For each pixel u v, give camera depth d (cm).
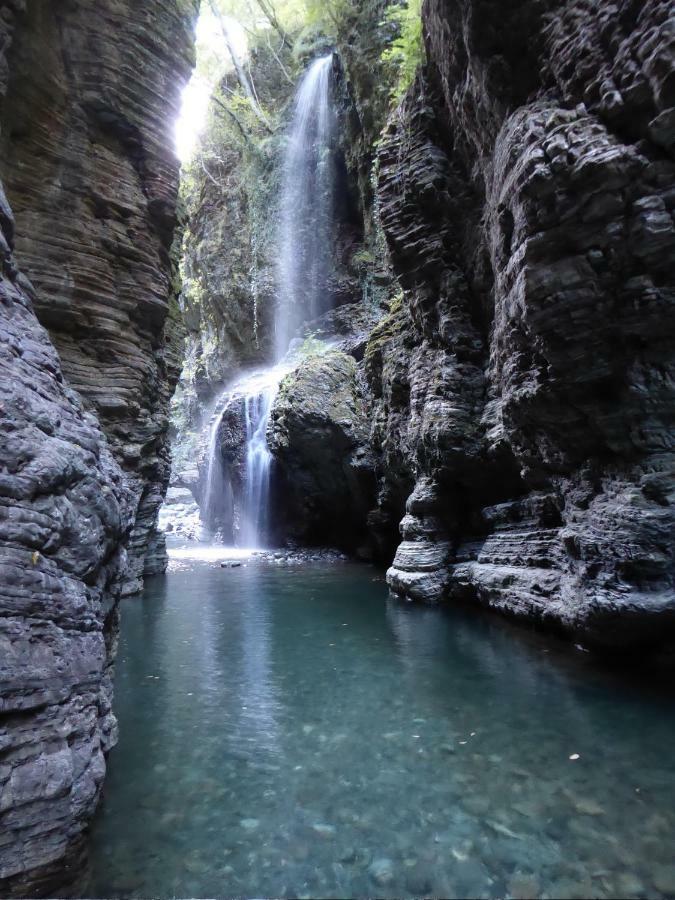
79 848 308
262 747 480
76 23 738
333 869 318
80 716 306
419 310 1105
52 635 296
